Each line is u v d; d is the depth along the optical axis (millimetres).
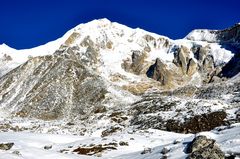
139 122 77812
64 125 84938
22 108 118438
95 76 135875
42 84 133125
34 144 46812
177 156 28250
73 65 143250
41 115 113500
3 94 134875
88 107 115875
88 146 43281
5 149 33125
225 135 31375
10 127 82500
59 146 45719
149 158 30812
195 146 28078
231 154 25344
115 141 44438
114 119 86125
